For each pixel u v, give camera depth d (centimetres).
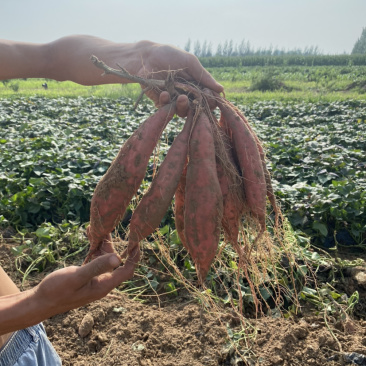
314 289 366
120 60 182
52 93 2328
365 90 2623
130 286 372
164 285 370
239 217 185
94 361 280
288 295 348
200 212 165
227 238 191
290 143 855
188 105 172
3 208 515
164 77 174
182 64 173
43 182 549
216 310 281
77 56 188
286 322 308
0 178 575
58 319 320
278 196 518
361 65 5219
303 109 1468
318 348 283
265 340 290
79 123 1210
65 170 604
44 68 194
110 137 986
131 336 300
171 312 328
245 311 340
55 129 1012
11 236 474
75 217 528
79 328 305
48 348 183
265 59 5778
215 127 176
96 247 181
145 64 176
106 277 145
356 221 488
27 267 410
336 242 457
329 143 870
